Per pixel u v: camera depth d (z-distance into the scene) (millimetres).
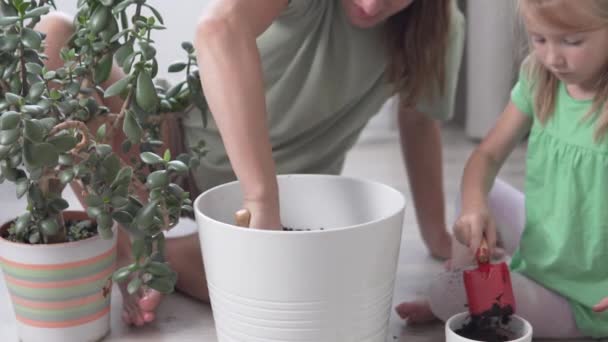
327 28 1300
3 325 1285
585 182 1170
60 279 1152
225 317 1052
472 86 2373
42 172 1063
